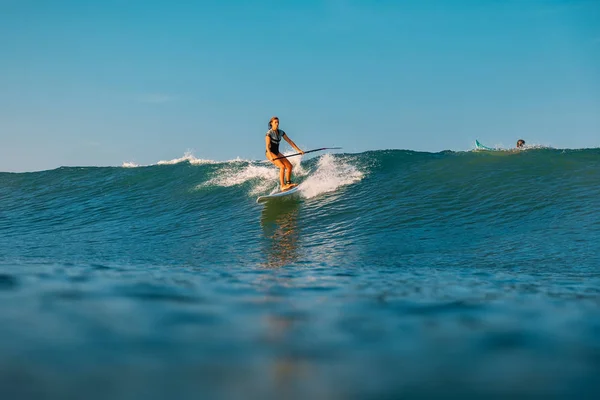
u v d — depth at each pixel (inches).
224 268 218.4
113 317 90.7
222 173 578.6
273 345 75.9
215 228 408.2
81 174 660.1
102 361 65.1
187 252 317.7
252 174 557.0
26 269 180.9
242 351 72.2
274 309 105.0
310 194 469.1
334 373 63.6
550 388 59.3
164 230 417.4
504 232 327.3
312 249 314.3
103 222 474.9
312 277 177.9
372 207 414.6
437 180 463.5
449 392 57.7
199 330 83.7
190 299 114.3
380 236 342.0
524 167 474.3
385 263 252.4
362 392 57.4
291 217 414.3
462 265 243.8
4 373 59.4
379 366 66.8
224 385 58.4
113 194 569.6
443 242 314.3
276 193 468.4
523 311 107.6
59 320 86.6
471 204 397.4
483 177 457.4
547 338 82.7
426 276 191.9
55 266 202.8
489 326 91.7
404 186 457.7
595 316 102.2
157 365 64.4
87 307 99.3
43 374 59.5
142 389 56.0
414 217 381.4
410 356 71.6
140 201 535.2
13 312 92.3
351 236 348.5
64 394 53.6
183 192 541.3
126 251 328.5
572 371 65.4
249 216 434.9
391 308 109.4
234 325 88.4
